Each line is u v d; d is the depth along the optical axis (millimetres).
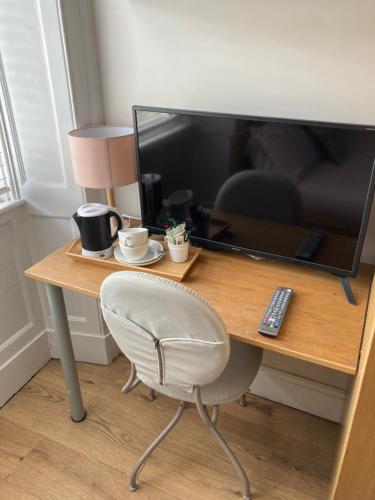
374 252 1520
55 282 1463
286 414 1905
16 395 2020
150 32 1584
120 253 1553
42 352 2156
